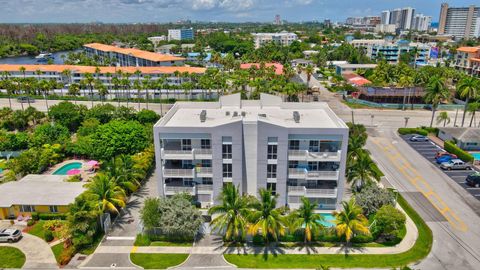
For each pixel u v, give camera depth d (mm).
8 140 77750
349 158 58938
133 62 193875
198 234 49125
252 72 153500
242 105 65125
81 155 76062
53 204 52094
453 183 64375
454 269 42438
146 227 46938
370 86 131750
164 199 49000
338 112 111500
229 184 46375
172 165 55094
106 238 48312
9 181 61500
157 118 93812
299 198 53188
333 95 136750
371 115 104500
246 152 51281
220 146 50500
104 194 48750
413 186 63156
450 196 59656
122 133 70250
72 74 144750
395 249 45969
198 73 144375
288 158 51688
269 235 47562
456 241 47750
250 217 43938
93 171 69000
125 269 42531
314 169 53906
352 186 58500
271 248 46250
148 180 65438
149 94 134750
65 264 43219
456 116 98688
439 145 83750
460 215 53938
